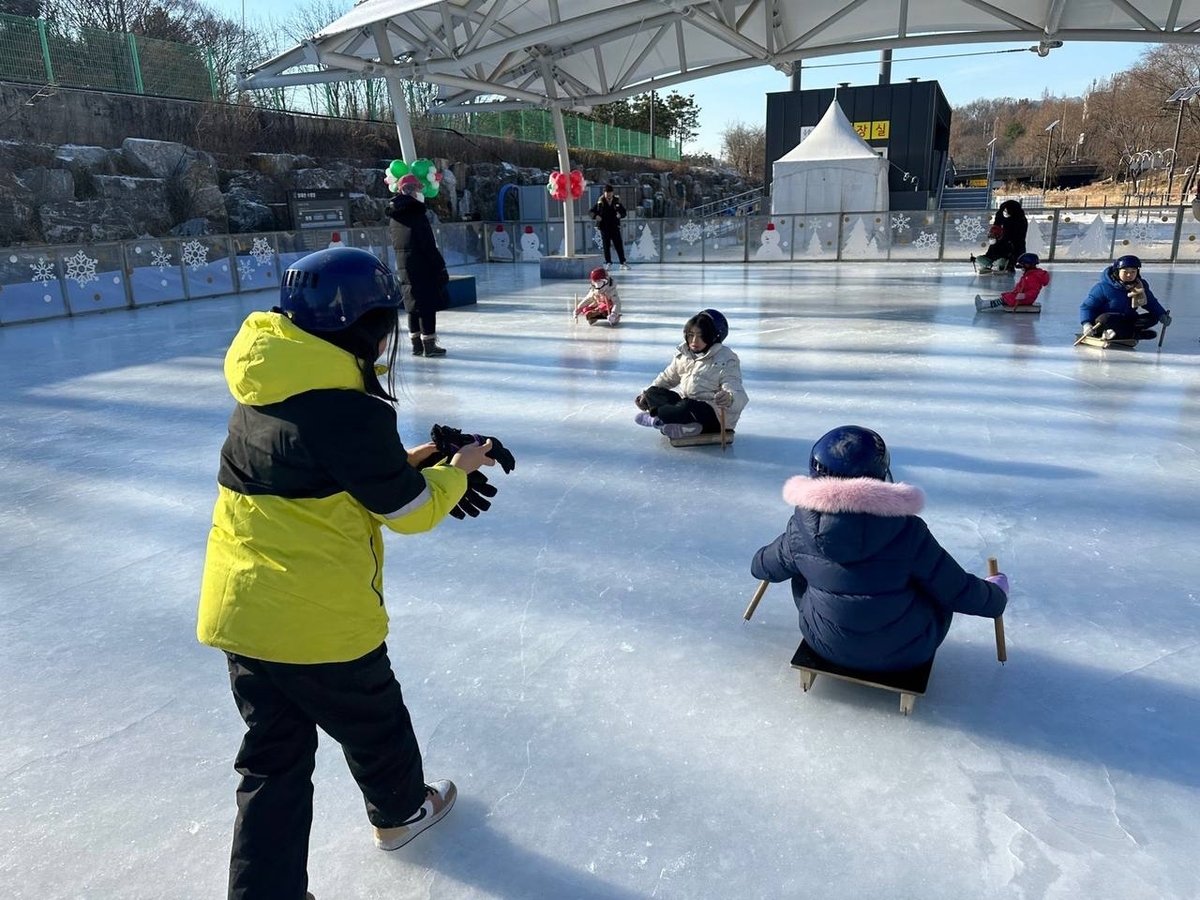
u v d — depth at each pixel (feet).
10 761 7.03
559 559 10.64
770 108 88.02
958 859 5.66
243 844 4.86
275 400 4.59
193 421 18.22
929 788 6.37
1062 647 8.25
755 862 5.71
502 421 17.38
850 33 39.52
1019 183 222.07
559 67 44.34
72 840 6.12
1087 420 15.88
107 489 13.91
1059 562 10.07
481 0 30.60
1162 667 7.85
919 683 7.10
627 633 8.79
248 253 44.14
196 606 9.86
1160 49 157.58
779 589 9.70
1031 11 34.58
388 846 5.91
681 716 7.34
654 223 56.54
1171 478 12.71
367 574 5.01
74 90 60.39
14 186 52.90
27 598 10.08
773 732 7.09
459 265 59.88
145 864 5.88
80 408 19.58
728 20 35.04
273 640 4.76
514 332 29.40
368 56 40.04
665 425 14.93
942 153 92.58
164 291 40.11
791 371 21.03
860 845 5.82
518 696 7.71
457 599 9.64
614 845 5.91
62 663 8.61
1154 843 5.77
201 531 12.12
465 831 6.08
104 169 58.85
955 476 13.09
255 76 33.99
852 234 52.65
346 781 6.73
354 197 72.54
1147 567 9.87
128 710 7.77
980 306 30.07
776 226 53.62
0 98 56.44
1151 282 36.86
